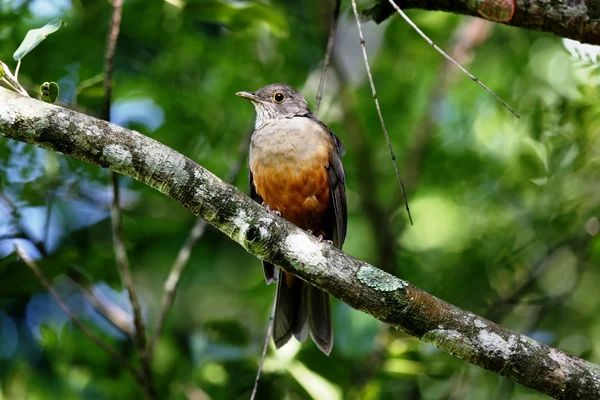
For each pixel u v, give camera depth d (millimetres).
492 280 12617
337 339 11023
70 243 12656
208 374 10695
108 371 11219
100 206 12242
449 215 13555
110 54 9188
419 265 13102
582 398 6918
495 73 14055
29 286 10391
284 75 13938
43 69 12180
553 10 7980
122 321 10430
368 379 10617
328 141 10195
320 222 10391
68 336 11391
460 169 13570
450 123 14102
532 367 6996
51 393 11750
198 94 13125
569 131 12148
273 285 12867
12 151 11531
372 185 13266
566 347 12602
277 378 10367
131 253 12883
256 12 10727
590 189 12586
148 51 13492
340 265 7219
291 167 9922
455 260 12898
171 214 12953
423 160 13758
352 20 13898
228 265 13875
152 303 13578
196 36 13344
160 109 12930
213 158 12922
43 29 7426
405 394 11375
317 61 14094
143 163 6980
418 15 14219
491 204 13211
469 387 12016
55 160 11781
